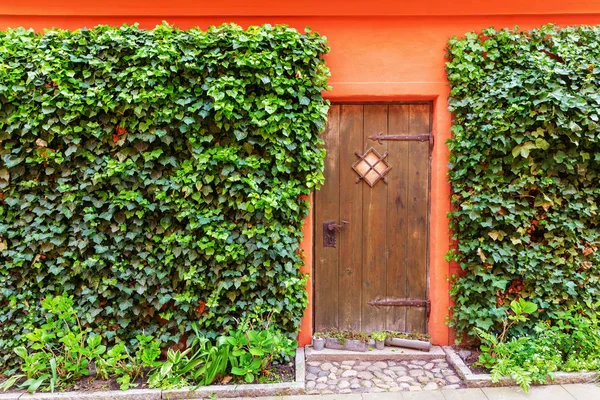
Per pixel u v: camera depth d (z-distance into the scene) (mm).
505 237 3342
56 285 3215
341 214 3584
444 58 3461
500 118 3195
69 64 3086
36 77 3043
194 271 3193
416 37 3469
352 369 3213
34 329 3107
